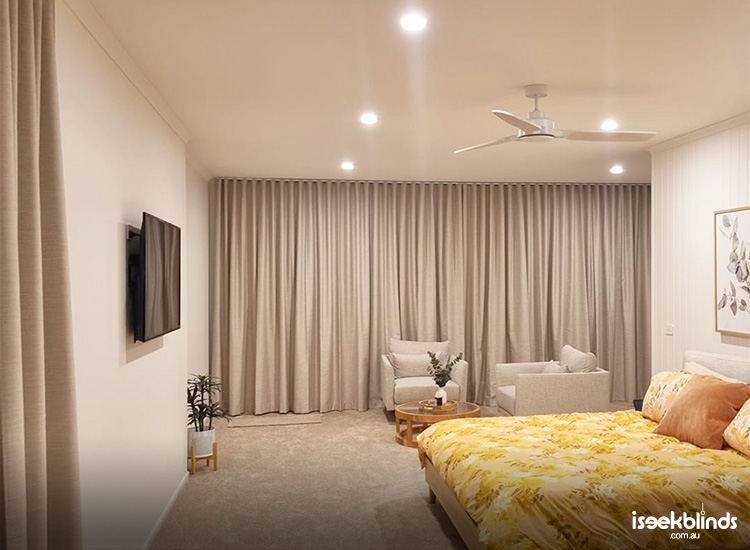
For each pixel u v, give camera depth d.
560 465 3.12
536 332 7.40
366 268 7.12
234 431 6.15
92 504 2.50
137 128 3.29
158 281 3.41
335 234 7.11
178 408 4.38
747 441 3.26
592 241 7.41
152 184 3.66
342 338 7.07
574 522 2.69
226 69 3.25
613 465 3.11
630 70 3.30
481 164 6.10
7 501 1.56
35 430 1.69
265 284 6.93
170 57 3.07
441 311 7.25
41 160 1.87
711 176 4.59
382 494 4.33
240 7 2.51
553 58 3.11
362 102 3.89
